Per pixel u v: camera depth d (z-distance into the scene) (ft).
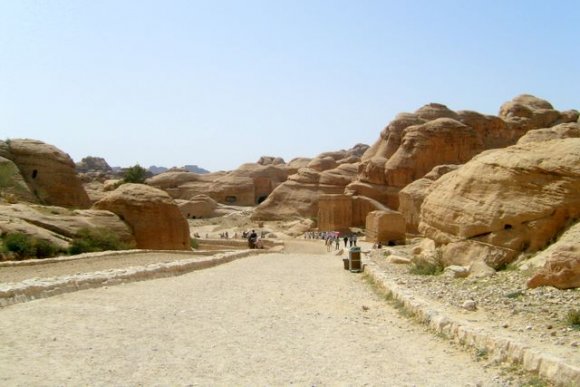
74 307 40.57
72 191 146.82
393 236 159.33
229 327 37.06
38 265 70.03
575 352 26.96
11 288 41.37
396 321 40.88
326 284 66.08
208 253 109.40
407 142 236.22
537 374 25.07
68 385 22.97
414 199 177.17
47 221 95.35
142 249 106.73
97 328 34.14
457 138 229.86
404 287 52.24
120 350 29.27
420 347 32.35
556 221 55.06
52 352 27.96
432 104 263.90
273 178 380.58
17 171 134.41
